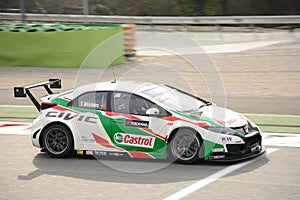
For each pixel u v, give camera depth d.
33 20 90.25
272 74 53.41
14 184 25.84
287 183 24.80
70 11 100.12
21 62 58.75
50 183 25.81
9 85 50.78
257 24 88.88
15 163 29.05
